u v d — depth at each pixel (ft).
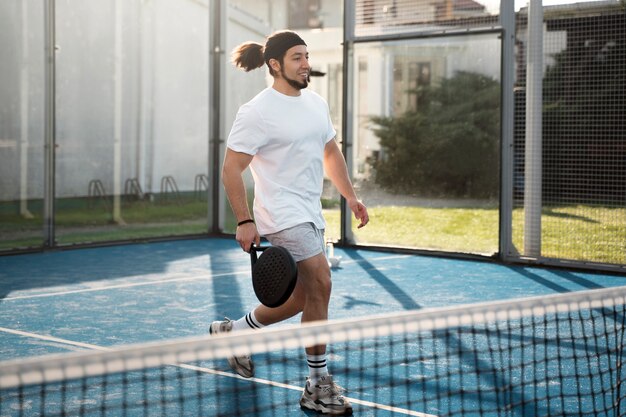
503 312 10.62
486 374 15.19
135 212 36.60
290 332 9.32
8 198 33.22
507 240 30.37
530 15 29.71
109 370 8.29
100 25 35.50
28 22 33.45
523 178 30.30
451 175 38.91
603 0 28.40
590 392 14.12
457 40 32.71
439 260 31.01
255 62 14.03
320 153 13.89
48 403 13.58
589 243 29.50
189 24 38.19
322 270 13.47
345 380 14.85
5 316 20.97
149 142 37.01
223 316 21.11
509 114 30.30
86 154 35.09
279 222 13.43
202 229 38.55
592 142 29.04
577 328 18.65
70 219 34.53
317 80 49.08
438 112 39.81
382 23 33.53
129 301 22.98
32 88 33.55
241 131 13.43
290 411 13.23
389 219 39.24
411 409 13.23
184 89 38.17
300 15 47.57
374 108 40.52
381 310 21.75
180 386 14.53
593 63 28.81
